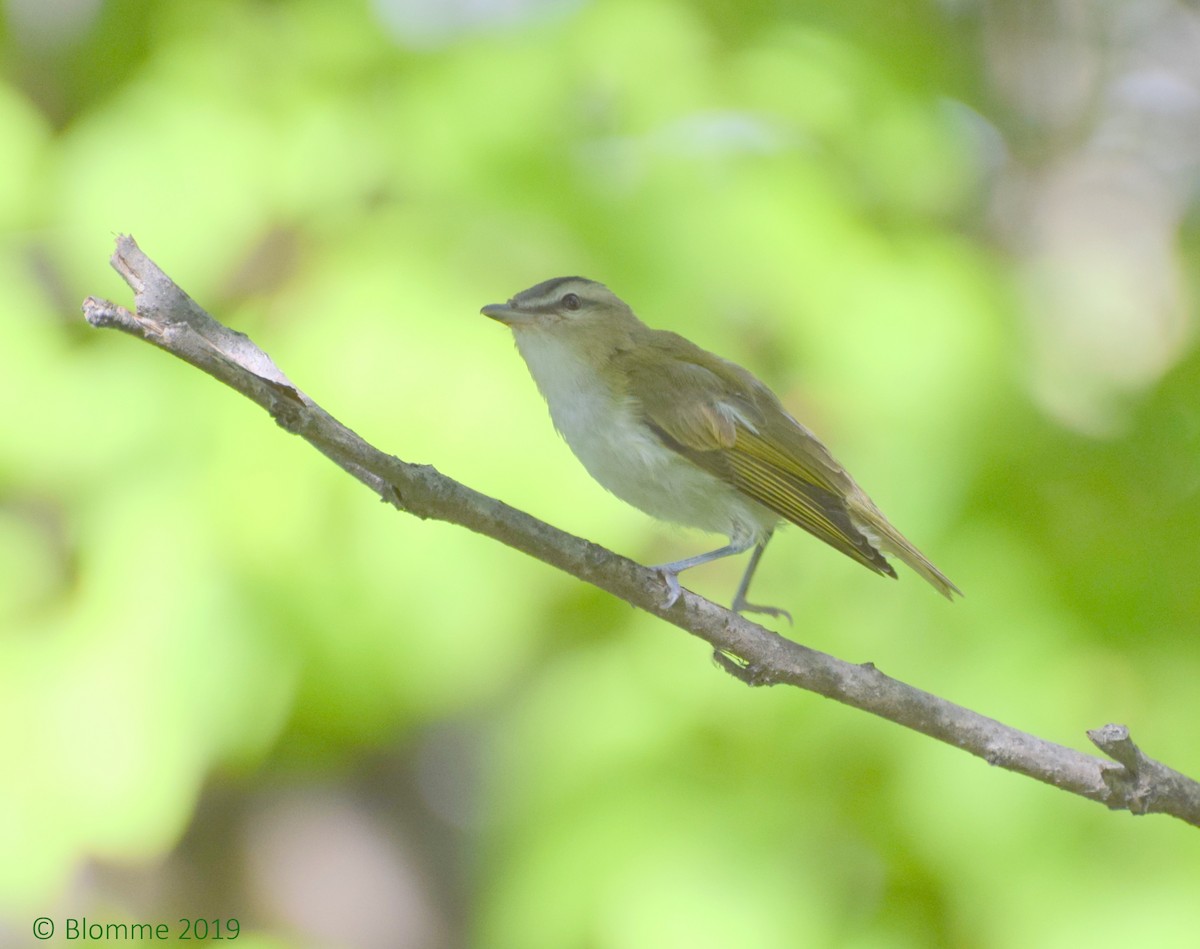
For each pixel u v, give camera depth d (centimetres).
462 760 1395
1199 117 1684
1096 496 984
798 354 980
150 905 1266
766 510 912
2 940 1109
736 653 681
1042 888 873
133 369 976
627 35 1057
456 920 1365
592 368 912
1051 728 905
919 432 967
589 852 915
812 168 1033
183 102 1022
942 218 1198
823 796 925
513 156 1005
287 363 948
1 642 948
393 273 965
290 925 1316
